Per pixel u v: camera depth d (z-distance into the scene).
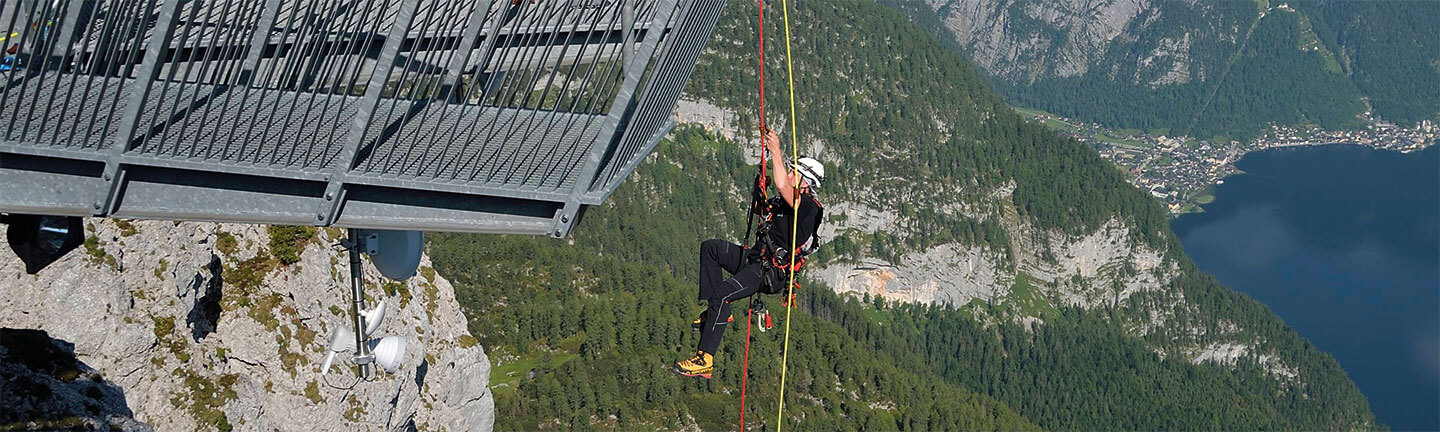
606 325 149.88
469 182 9.70
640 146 11.20
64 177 8.93
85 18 11.68
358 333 14.12
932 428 163.50
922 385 171.38
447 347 34.59
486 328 152.62
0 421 14.70
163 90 8.73
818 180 11.34
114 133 9.55
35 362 16.25
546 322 152.62
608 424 136.25
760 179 11.44
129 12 8.70
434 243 161.00
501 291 159.00
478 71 9.56
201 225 24.31
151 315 22.28
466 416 35.38
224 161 9.09
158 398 21.83
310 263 27.34
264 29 8.87
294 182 9.54
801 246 11.45
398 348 14.79
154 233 22.50
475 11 9.18
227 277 25.50
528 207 10.08
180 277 23.14
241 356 24.81
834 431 148.62
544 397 134.12
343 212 9.69
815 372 156.25
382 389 28.62
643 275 174.50
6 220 10.11
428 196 9.89
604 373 145.38
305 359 26.02
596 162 9.65
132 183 9.11
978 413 172.62
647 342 153.12
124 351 21.22
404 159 9.59
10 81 8.50
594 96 10.35
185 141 9.60
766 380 150.62
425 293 35.00
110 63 8.60
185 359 22.75
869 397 161.62
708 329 11.51
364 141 10.51
